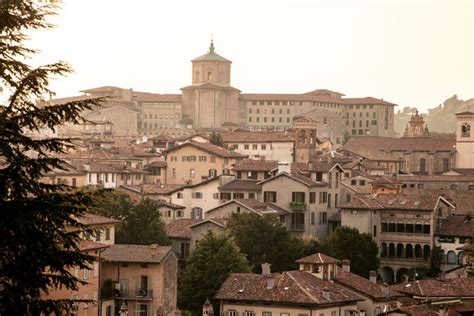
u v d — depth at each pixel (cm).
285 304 16488
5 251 5034
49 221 5125
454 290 17400
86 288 16188
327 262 17950
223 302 16938
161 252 18200
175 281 18725
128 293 17838
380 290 17762
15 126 5125
